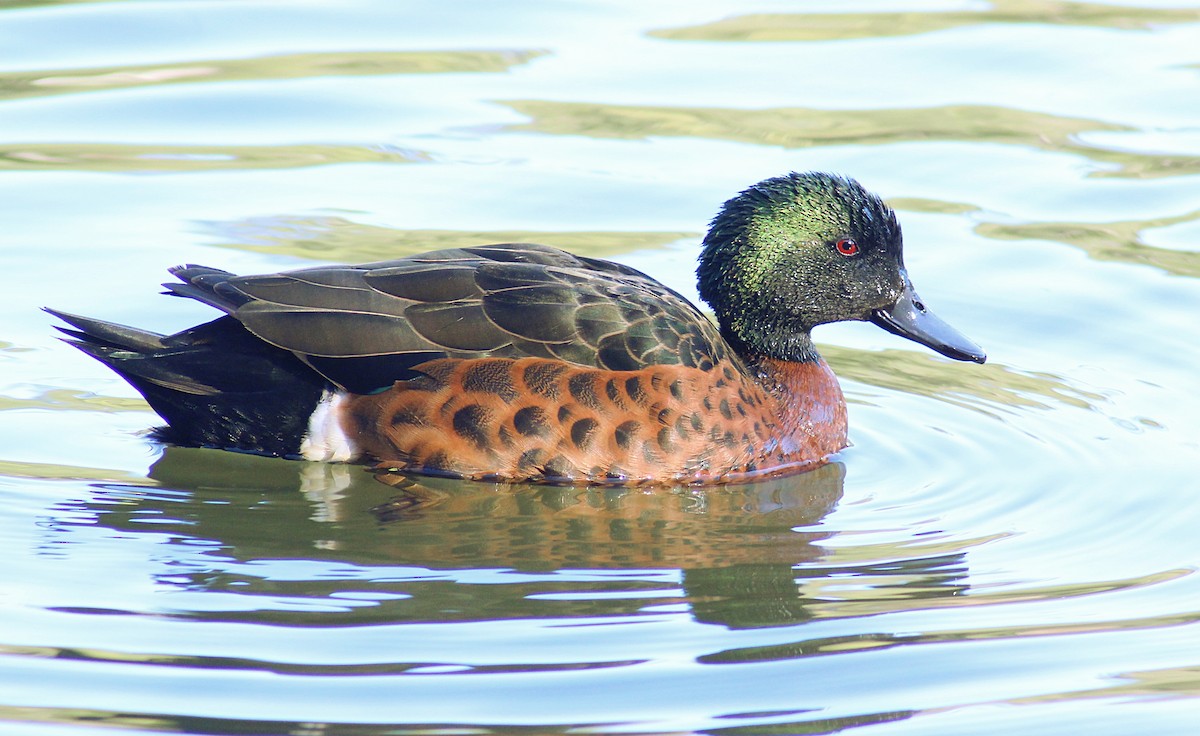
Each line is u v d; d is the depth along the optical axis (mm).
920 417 13578
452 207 16594
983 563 11008
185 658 9438
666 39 20641
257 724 8820
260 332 11773
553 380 11688
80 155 17359
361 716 8930
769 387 12938
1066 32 20844
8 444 12312
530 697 9156
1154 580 10734
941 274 15695
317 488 11812
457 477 11906
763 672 9531
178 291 12125
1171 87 19266
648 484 11969
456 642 9727
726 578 10688
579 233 16141
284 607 10062
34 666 9305
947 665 9656
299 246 15648
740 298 13164
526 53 20094
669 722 8992
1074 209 16875
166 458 12227
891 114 18688
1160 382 13898
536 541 11148
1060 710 9211
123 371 12039
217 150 17656
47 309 12281
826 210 13062
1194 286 15398
